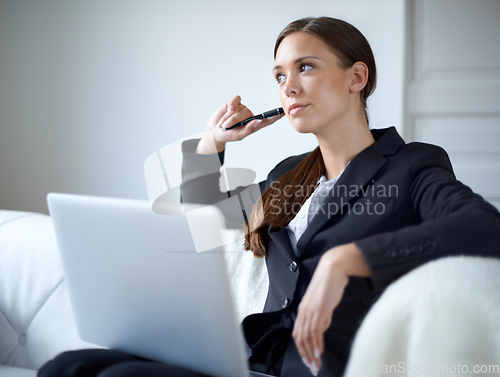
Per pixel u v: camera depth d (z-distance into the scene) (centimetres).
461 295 75
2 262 145
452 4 233
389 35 236
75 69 276
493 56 232
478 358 72
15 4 277
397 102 239
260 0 250
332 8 242
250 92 258
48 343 133
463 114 238
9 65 282
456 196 94
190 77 264
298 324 80
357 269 80
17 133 287
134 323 90
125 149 276
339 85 111
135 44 268
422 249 80
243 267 137
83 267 91
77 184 284
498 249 83
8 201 293
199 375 83
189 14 259
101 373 81
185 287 81
